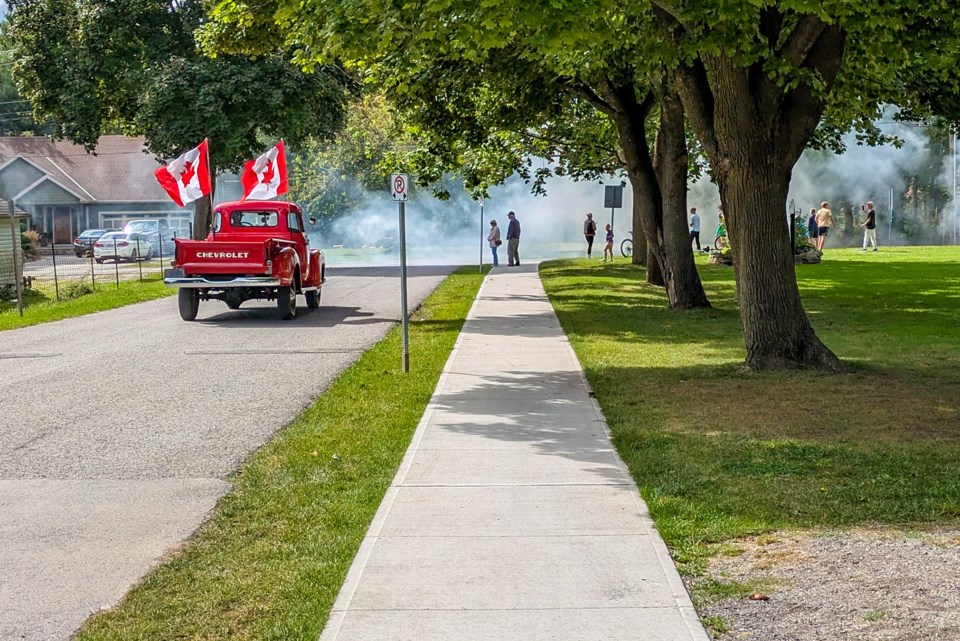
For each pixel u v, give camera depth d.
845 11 11.16
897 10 11.73
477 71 20.23
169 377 14.74
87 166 72.31
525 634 5.23
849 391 11.90
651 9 13.74
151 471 9.09
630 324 20.03
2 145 73.31
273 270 22.34
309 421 11.12
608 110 23.16
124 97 43.38
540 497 7.80
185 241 22.39
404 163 24.62
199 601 5.82
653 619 5.39
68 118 42.91
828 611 5.44
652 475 8.36
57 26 42.22
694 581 5.97
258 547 6.79
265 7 16.22
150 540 7.09
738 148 13.33
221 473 8.98
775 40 13.17
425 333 19.47
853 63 14.51
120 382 14.38
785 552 6.41
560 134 33.16
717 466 8.60
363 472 8.78
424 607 5.61
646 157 23.28
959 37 12.48
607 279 32.34
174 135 39.59
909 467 8.41
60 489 8.51
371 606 5.63
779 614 5.43
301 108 40.81
